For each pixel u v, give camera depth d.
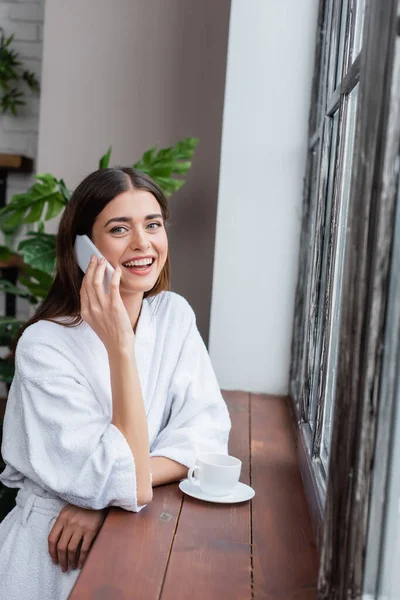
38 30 3.39
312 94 2.15
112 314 1.33
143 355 1.49
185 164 2.50
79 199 1.43
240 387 2.35
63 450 1.28
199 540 1.16
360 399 0.80
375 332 0.79
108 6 2.80
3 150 3.47
